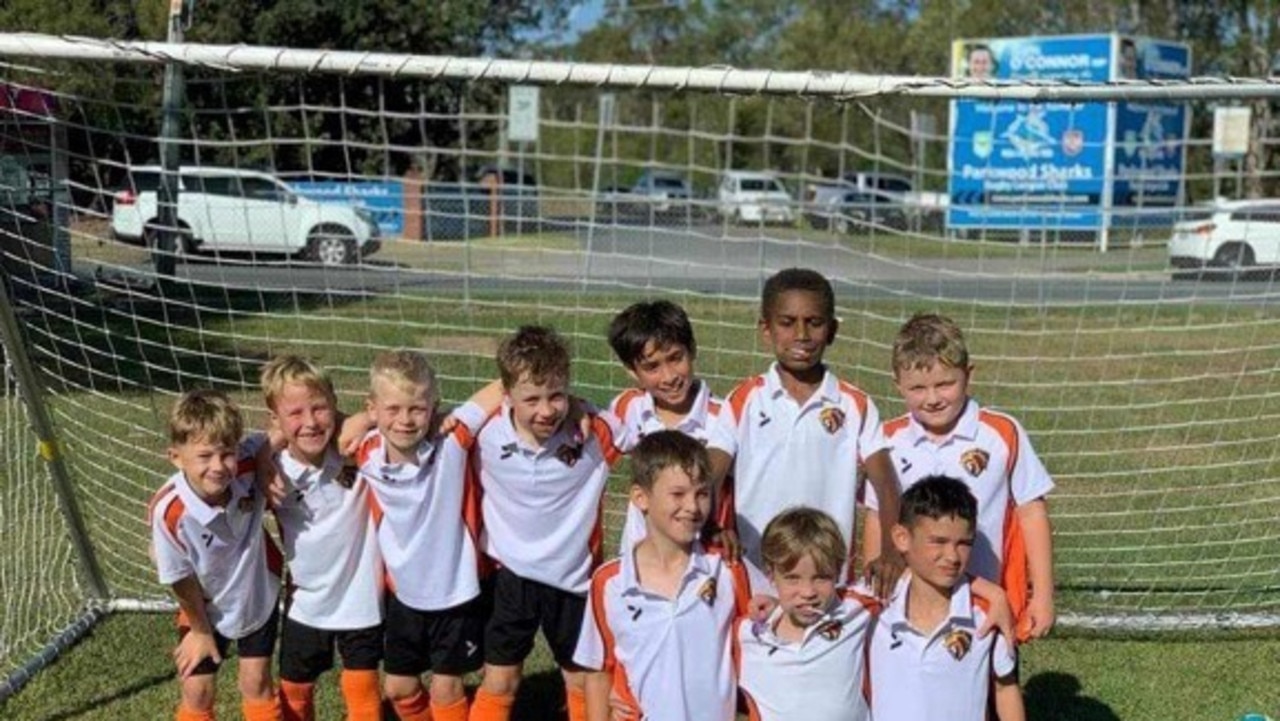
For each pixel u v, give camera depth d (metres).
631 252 9.91
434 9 27.80
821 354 3.72
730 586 3.35
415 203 10.70
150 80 5.64
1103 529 6.43
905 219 15.84
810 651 3.25
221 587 3.74
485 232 10.23
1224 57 40.59
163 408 6.90
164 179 5.94
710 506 3.30
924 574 3.15
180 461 3.54
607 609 3.38
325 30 27.16
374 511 3.75
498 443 3.71
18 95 4.80
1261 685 4.62
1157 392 9.63
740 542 3.57
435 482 3.68
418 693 3.92
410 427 3.54
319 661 3.85
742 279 9.60
